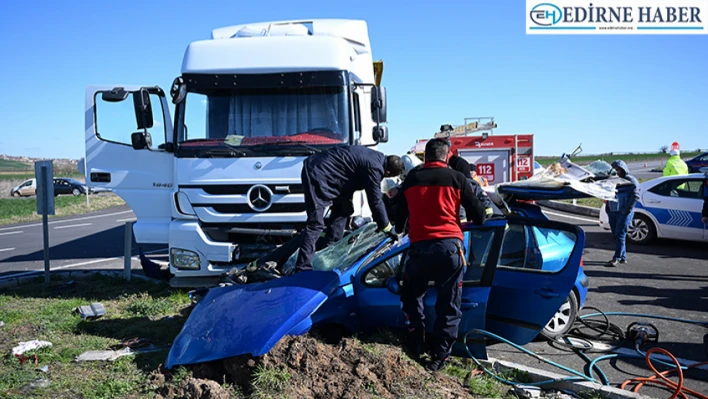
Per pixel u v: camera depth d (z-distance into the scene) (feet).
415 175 15.16
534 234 18.04
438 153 15.25
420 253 14.73
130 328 19.84
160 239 24.22
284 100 23.50
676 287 26.20
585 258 33.22
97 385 14.70
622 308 22.81
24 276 29.66
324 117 23.35
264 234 22.88
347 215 19.71
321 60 23.39
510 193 18.98
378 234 18.39
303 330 15.02
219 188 22.84
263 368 13.61
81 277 29.45
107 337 19.22
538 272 16.89
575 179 18.94
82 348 17.72
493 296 17.08
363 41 28.45
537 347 18.34
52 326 20.15
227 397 12.95
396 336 16.34
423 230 14.74
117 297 24.77
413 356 15.83
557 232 17.72
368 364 14.07
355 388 13.09
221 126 23.44
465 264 14.88
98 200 106.63
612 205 30.83
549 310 16.11
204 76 23.50
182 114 23.29
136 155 24.59
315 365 13.79
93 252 40.42
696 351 17.81
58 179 135.44
